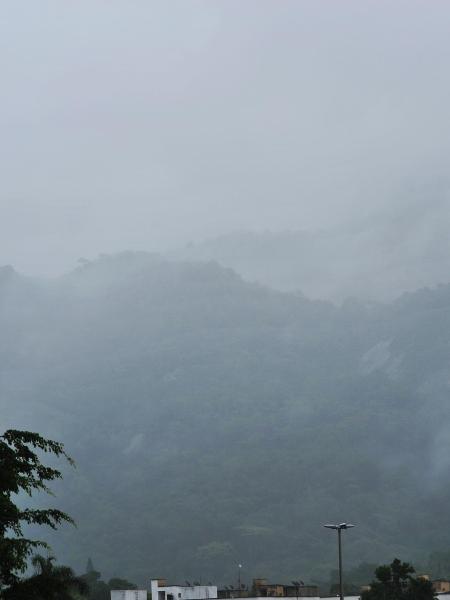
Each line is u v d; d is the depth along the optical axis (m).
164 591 199.62
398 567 173.62
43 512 44.50
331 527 131.38
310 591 196.75
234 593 198.75
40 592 42.66
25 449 44.72
